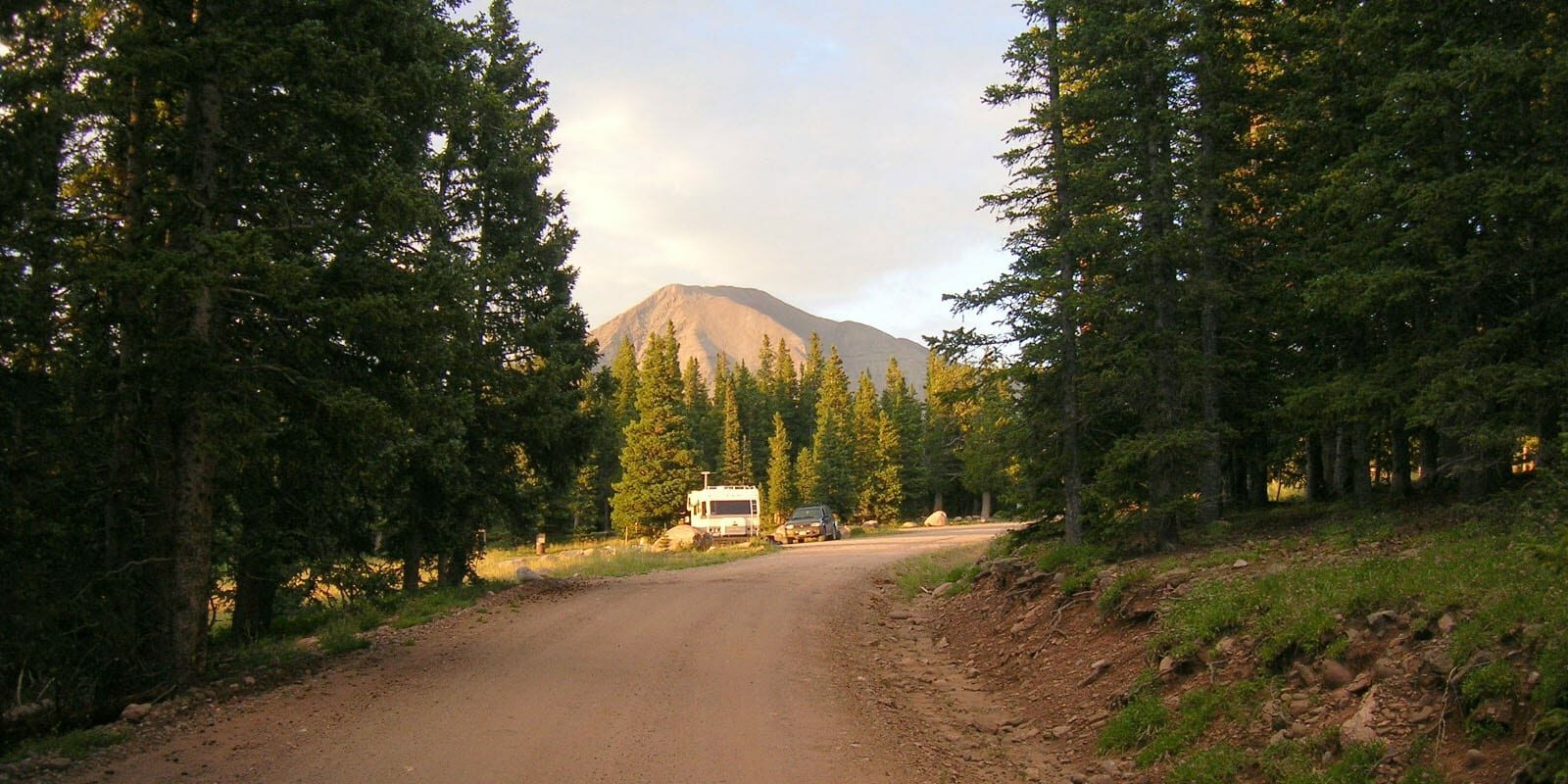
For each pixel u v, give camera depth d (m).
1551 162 11.65
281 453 13.58
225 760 8.50
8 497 11.17
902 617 19.44
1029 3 16.97
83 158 11.99
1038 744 9.64
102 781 7.94
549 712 10.27
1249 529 17.05
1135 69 15.25
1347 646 8.04
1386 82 13.27
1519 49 10.91
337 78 12.29
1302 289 15.24
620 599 20.69
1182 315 17.23
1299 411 15.00
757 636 15.95
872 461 79.31
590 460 24.58
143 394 12.25
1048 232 17.16
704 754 8.74
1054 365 17.50
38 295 10.75
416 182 13.89
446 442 18.94
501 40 23.61
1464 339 12.34
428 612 18.19
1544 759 5.52
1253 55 17.25
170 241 11.95
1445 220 11.97
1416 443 21.56
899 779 8.21
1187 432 14.32
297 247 12.84
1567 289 11.60
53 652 11.45
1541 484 10.38
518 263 21.38
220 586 19.06
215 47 11.28
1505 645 6.75
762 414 89.81
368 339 12.48
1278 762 7.04
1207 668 9.23
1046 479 18.41
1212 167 16.31
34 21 11.11
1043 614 14.25
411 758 8.49
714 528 50.44
